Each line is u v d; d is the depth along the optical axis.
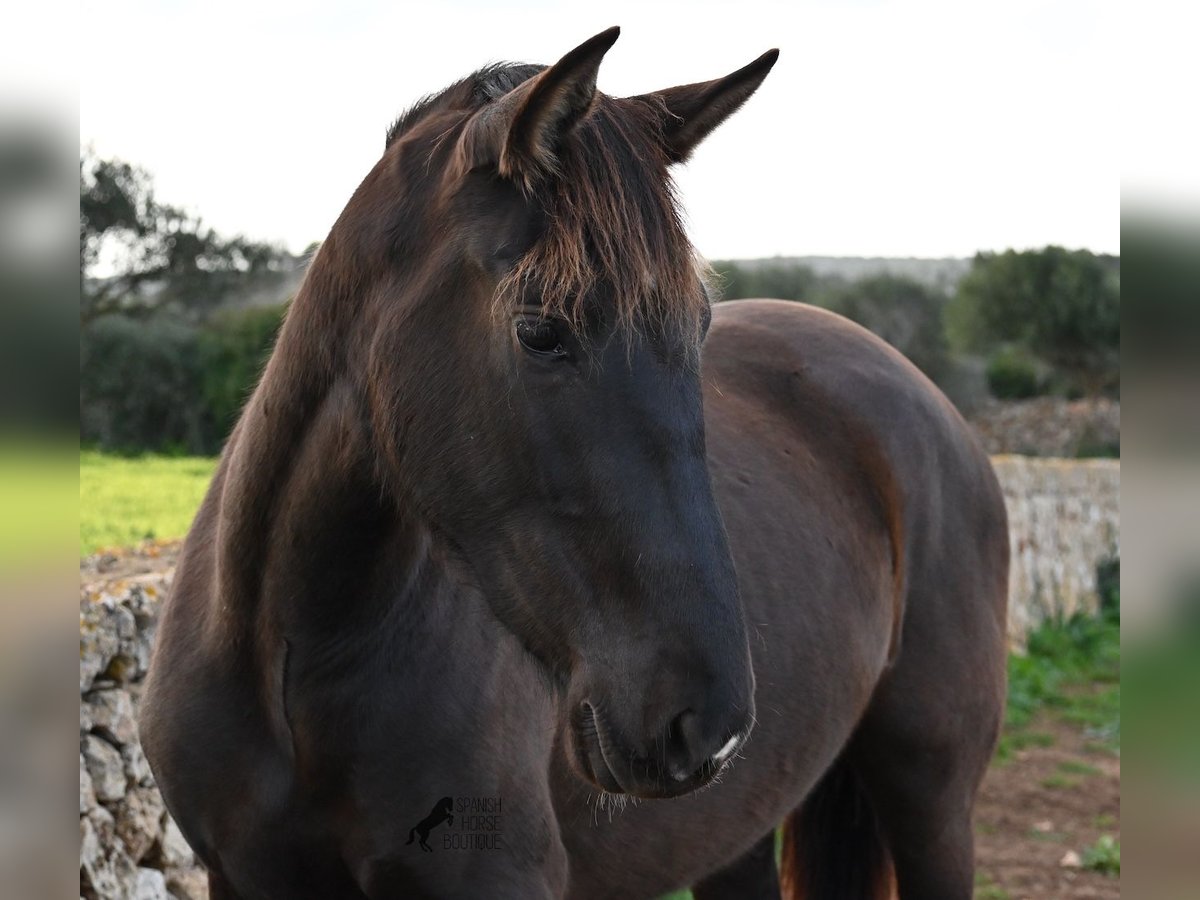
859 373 2.89
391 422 1.62
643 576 1.44
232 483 1.88
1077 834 5.40
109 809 3.12
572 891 2.10
